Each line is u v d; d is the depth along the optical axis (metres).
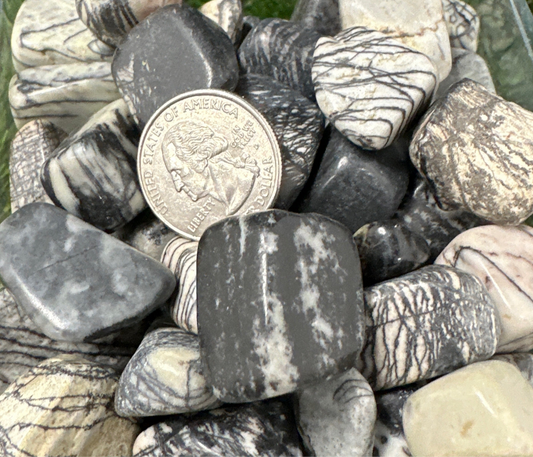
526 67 0.22
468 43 0.22
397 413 0.18
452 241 0.19
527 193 0.19
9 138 0.22
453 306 0.18
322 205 0.20
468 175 0.19
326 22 0.21
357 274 0.18
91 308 0.18
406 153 0.20
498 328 0.18
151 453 0.18
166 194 0.20
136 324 0.20
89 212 0.20
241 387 0.17
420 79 0.19
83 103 0.21
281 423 0.18
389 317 0.18
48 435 0.17
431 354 0.18
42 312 0.18
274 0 0.24
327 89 0.19
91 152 0.19
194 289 0.19
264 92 0.20
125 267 0.19
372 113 0.19
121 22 0.20
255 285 0.17
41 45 0.21
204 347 0.17
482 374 0.17
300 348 0.17
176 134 0.19
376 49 0.19
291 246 0.17
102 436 0.18
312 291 0.17
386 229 0.19
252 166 0.19
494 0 0.22
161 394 0.18
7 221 0.19
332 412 0.18
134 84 0.20
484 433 0.17
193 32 0.20
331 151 0.20
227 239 0.17
